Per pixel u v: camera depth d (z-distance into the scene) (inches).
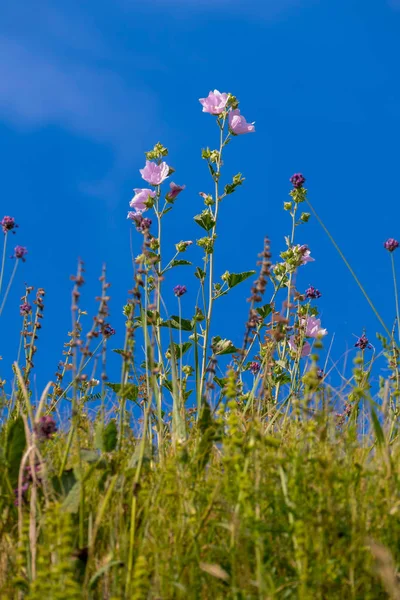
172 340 68.5
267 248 65.1
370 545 48.2
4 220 75.2
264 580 47.1
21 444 60.0
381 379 63.4
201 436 61.9
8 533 58.4
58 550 47.3
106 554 55.5
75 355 61.6
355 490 57.1
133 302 63.3
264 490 53.4
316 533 48.7
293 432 62.9
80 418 67.7
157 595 48.3
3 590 50.9
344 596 48.0
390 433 65.6
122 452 62.2
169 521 57.1
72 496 58.0
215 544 55.7
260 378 75.5
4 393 72.7
